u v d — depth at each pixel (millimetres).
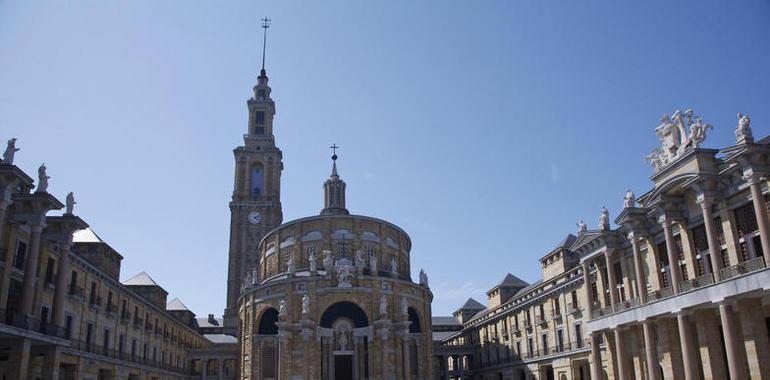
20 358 37531
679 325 40906
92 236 67562
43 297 46812
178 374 89438
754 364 35875
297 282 70250
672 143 42938
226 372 109250
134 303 69625
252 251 119375
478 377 98938
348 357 68188
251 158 126875
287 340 66750
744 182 37219
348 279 69688
